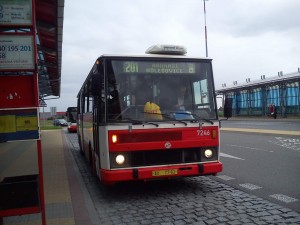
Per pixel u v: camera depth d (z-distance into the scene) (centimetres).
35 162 1320
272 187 793
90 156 1044
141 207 665
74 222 566
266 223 549
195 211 623
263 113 4678
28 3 489
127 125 693
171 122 716
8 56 483
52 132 3888
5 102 485
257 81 4562
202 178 914
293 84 4081
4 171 1134
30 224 557
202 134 736
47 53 1827
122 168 691
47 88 3488
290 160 1164
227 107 775
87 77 1062
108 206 682
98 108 741
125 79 721
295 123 3288
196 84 760
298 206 641
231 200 689
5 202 494
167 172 701
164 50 768
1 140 483
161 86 738
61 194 769
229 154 1364
